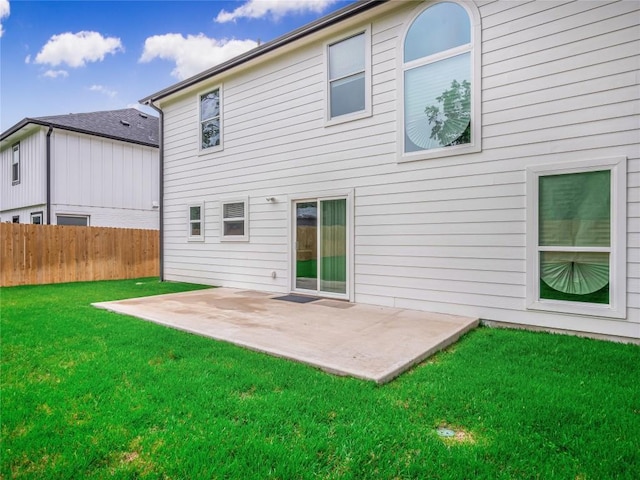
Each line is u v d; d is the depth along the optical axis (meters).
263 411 2.71
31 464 2.14
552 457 2.18
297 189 7.85
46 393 3.02
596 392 3.03
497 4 5.40
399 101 6.34
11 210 15.65
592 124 4.72
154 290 8.95
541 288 5.09
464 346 4.41
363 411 2.72
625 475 2.03
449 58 5.84
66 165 13.83
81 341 4.46
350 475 2.03
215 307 6.52
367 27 6.73
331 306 6.57
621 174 4.52
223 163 9.41
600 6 4.68
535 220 5.10
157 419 2.61
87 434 2.42
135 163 16.02
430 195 6.02
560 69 4.94
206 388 3.11
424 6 6.07
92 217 14.52
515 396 2.96
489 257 5.48
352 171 6.96
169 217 10.97
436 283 5.97
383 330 4.86
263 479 2.00
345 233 7.11
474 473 2.05
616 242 4.54
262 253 8.58
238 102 9.04
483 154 5.52
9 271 9.97
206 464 2.12
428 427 2.53
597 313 4.66
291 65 7.95
